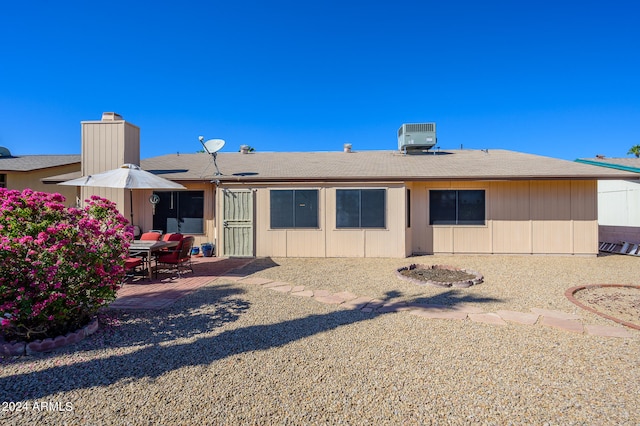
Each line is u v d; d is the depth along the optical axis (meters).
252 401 2.59
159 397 2.64
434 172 10.38
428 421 2.35
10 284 3.35
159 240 8.13
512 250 10.45
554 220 10.32
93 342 3.74
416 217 10.68
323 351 3.52
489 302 5.38
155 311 4.91
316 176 10.05
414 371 3.08
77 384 2.84
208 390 2.75
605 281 7.00
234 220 10.21
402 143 13.80
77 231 3.76
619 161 14.15
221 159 13.61
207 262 9.30
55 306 3.56
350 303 5.34
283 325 4.32
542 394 2.69
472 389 2.77
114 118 10.23
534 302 5.38
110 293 4.12
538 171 10.16
